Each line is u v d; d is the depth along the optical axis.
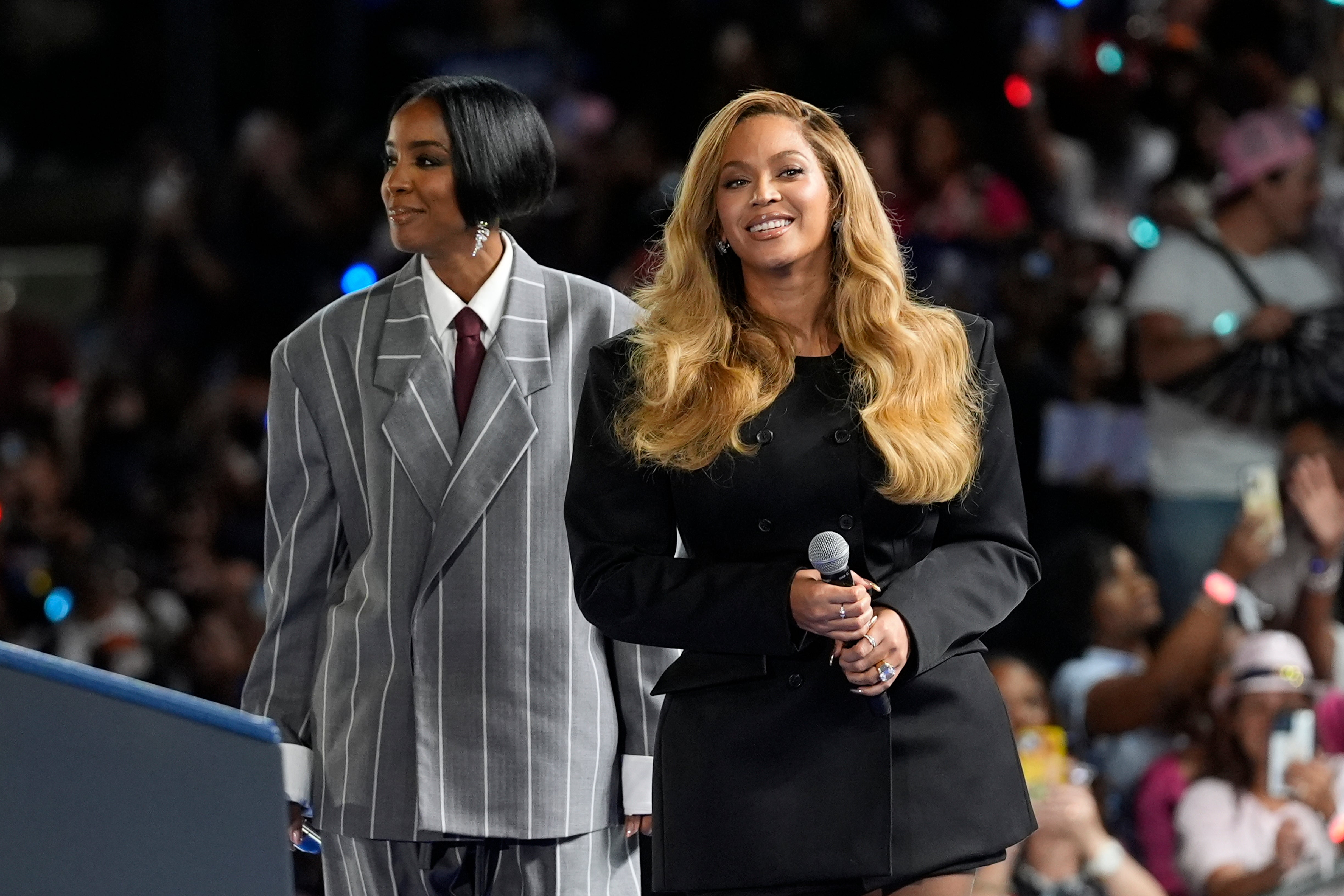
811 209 8.83
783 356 8.91
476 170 10.50
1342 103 22.77
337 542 10.88
